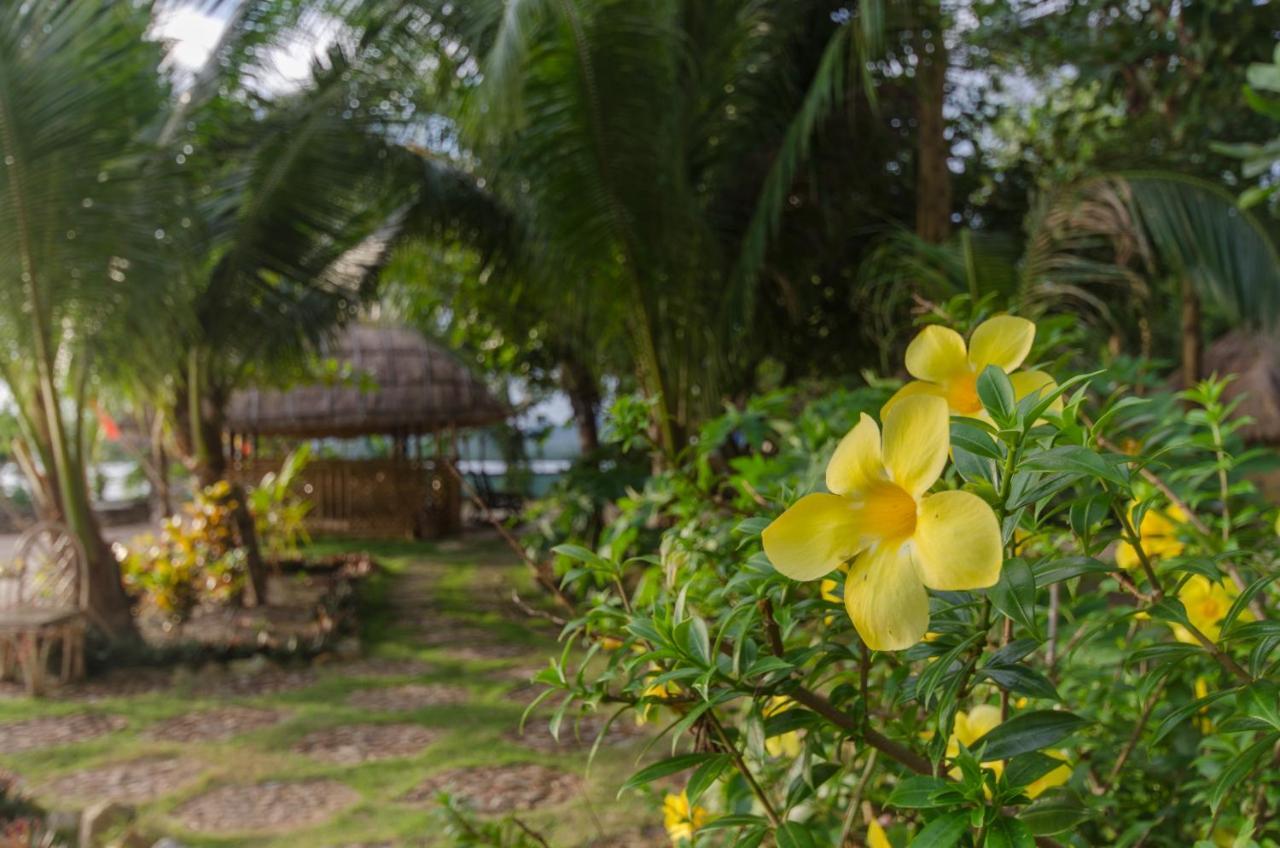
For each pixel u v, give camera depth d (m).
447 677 5.79
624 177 5.19
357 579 9.27
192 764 4.25
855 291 6.89
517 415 14.47
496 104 4.62
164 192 5.96
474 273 8.82
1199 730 1.34
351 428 13.47
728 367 6.27
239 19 6.16
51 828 3.38
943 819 0.74
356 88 6.57
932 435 0.68
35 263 5.54
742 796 1.24
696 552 1.13
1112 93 5.84
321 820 3.56
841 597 0.89
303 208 6.59
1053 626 1.36
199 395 8.15
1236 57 5.05
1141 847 1.31
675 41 5.21
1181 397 1.43
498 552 12.14
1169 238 4.60
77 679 5.74
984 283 4.64
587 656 1.00
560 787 3.75
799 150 6.14
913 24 5.49
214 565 8.20
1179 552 1.36
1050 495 0.72
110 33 5.60
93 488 16.53
